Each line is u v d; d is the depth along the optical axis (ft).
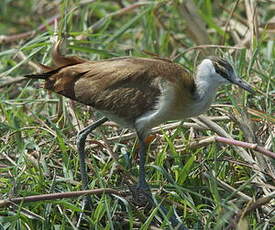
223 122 42.14
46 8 61.46
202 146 39.34
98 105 38.99
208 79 38.47
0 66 50.37
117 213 36.91
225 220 34.35
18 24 62.90
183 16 52.29
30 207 36.65
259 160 38.50
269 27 50.60
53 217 36.32
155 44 52.54
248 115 40.75
